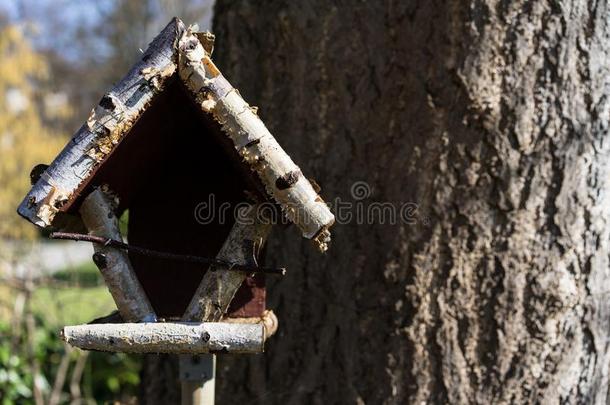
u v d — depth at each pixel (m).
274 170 1.73
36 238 6.56
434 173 2.66
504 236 2.64
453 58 2.60
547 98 2.62
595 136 2.67
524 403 2.66
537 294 2.65
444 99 2.62
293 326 2.89
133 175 2.02
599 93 2.66
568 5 2.60
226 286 1.89
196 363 2.29
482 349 2.67
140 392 3.18
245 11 2.99
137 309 1.89
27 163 8.18
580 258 2.68
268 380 2.92
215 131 1.83
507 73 2.60
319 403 2.83
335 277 2.82
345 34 2.76
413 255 2.69
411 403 2.70
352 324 2.78
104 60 17.61
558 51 2.61
